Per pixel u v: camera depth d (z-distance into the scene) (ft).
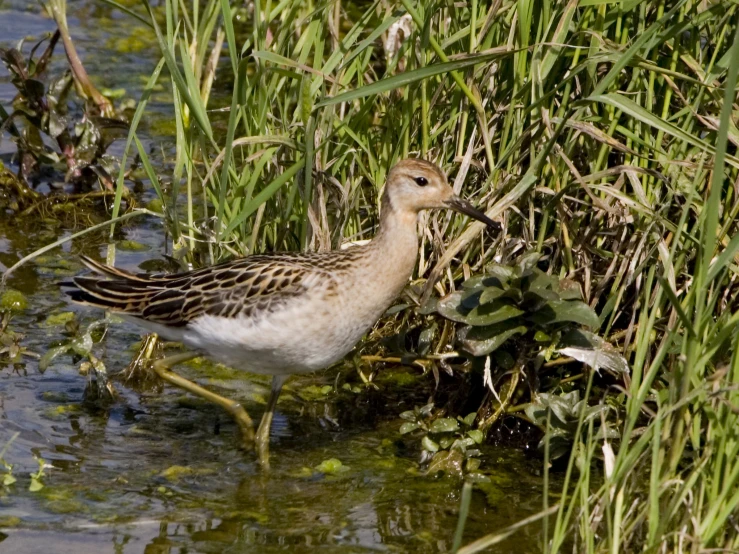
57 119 51.37
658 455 27.99
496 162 38.73
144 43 67.36
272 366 34.65
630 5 35.83
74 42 66.28
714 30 37.60
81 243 48.60
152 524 31.55
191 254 42.01
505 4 37.86
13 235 48.83
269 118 41.24
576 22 37.55
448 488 34.14
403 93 39.73
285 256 34.73
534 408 35.35
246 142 37.73
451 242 38.83
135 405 38.45
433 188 34.76
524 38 36.27
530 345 35.78
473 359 36.32
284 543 30.99
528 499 33.58
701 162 32.35
